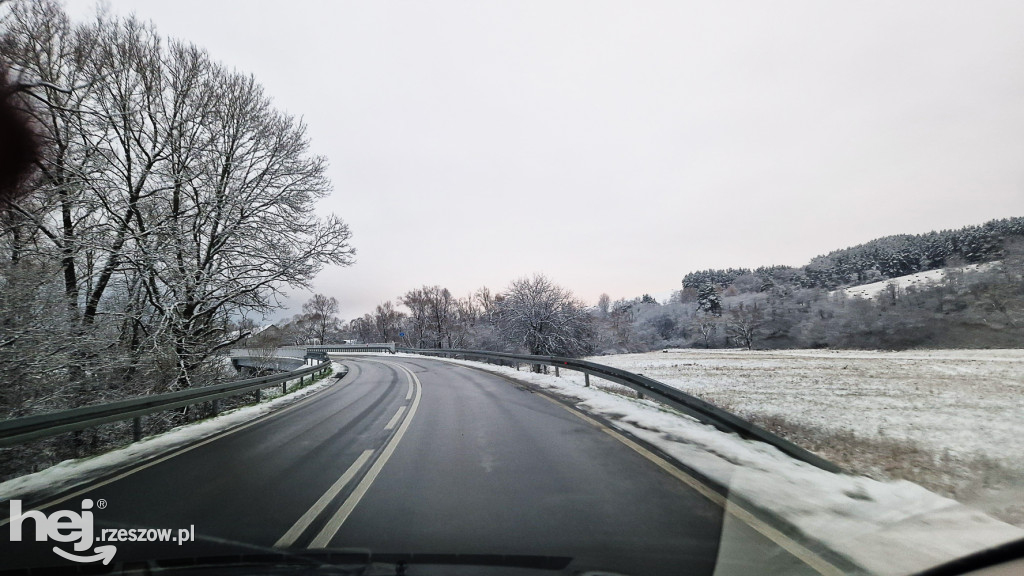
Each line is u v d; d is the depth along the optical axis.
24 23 11.24
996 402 12.38
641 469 5.10
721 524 3.57
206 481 5.27
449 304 77.50
